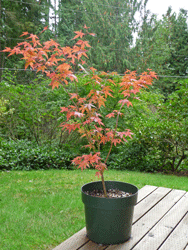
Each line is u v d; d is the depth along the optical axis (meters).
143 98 8.13
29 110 7.13
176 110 6.13
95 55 17.05
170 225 2.35
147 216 2.55
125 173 5.60
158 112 6.52
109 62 16.56
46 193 3.65
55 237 2.28
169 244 2.01
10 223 2.55
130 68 17.47
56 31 16.44
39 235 2.32
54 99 7.53
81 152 7.46
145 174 5.62
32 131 7.27
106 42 18.16
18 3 16.38
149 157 6.33
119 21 18.81
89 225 2.11
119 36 17.83
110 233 2.03
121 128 7.50
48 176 4.77
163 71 20.47
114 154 7.25
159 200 3.02
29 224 2.54
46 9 16.69
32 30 15.88
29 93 7.38
